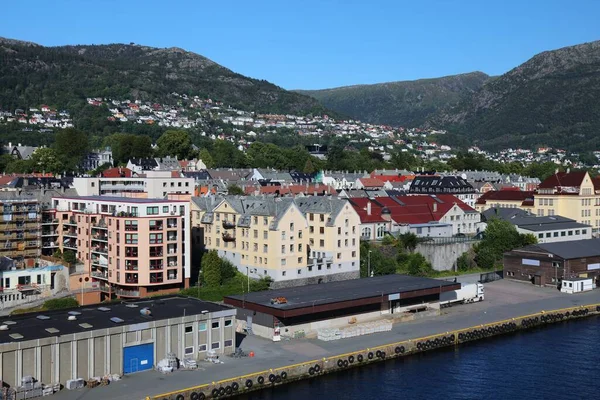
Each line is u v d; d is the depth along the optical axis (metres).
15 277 147.25
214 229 175.12
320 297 132.50
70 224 167.00
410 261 183.62
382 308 138.88
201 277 159.50
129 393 93.81
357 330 126.88
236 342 121.69
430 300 146.88
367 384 106.50
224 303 133.62
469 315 143.62
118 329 100.69
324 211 168.38
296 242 160.38
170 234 149.75
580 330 138.50
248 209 167.62
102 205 158.50
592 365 116.62
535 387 106.69
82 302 150.50
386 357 118.25
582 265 174.88
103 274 153.62
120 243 147.12
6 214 163.62
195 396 95.31
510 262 183.38
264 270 160.00
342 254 169.12
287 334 124.81
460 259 194.75
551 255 174.00
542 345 128.00
